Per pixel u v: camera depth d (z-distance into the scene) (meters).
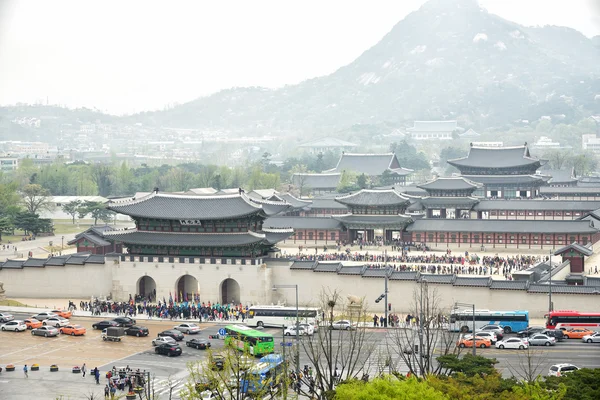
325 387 151.25
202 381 140.62
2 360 181.75
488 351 179.75
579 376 130.25
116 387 157.12
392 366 157.00
